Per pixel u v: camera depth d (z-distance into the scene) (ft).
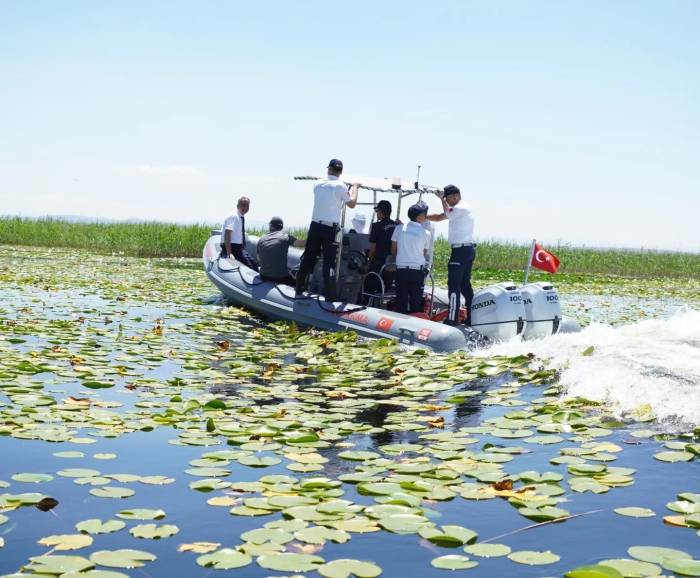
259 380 19.27
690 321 24.16
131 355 22.17
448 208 24.82
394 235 25.64
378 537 8.99
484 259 80.43
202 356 22.47
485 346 23.44
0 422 13.76
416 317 24.91
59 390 16.99
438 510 10.04
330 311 27.17
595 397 16.70
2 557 8.14
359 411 16.07
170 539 8.81
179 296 39.68
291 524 9.11
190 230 78.64
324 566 7.88
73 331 26.30
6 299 35.47
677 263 91.15
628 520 9.75
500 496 10.52
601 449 12.99
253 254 39.50
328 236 27.14
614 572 7.67
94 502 10.02
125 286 43.37
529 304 24.25
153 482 10.77
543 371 19.16
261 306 30.76
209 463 11.82
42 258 64.85
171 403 15.99
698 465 12.17
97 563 7.86
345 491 10.69
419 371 20.48
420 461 12.18
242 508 9.75
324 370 20.33
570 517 9.84
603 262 89.71
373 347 23.90
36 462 11.78
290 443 13.15
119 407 15.56
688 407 15.15
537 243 25.68
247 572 7.92
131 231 81.87
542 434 14.16
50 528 9.03
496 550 8.48
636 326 23.80
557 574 8.05
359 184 27.17
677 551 8.37
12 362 19.76
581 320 35.12
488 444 13.41
